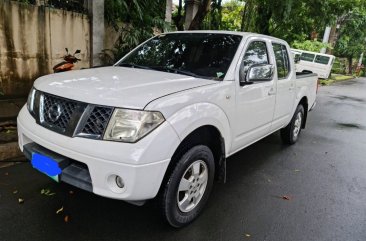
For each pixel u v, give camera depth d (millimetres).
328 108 10773
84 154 2311
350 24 23562
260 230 2947
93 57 7004
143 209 3100
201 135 2883
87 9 6832
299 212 3336
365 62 39812
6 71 5703
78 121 2383
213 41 3693
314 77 6098
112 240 2615
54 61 6371
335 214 3363
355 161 5207
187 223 2910
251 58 3693
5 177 3461
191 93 2695
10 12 5527
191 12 9812
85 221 2834
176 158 2637
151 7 8266
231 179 4012
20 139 2910
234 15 12750
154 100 2406
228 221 3047
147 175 2295
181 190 2746
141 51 4039
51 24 6152
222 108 3027
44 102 2674
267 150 5348
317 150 5617
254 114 3736
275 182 4047
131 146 2260
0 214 2811
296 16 9992
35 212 2895
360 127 8078
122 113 2303
